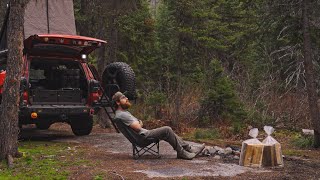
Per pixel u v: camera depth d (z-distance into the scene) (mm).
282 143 10383
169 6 15203
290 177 6223
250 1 10492
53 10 11297
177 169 6531
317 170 6809
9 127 7047
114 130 12359
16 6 7023
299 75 13289
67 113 9680
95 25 14289
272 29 9977
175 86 16422
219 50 17469
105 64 13180
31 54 9883
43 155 7582
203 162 7195
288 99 13844
